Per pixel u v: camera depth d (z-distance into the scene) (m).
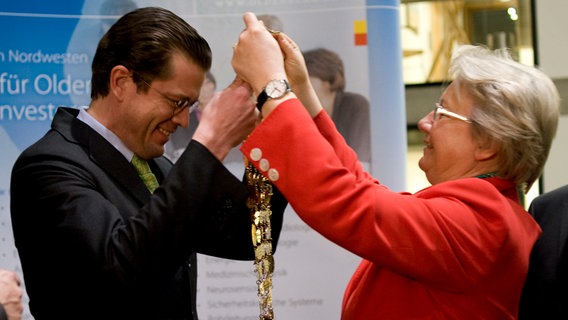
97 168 1.92
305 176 1.65
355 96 3.34
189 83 1.93
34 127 3.25
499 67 1.79
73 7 3.28
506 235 1.69
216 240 2.11
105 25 3.29
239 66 1.75
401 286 1.78
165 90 1.92
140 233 1.72
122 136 1.99
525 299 2.25
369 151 3.34
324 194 1.65
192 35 1.96
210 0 3.33
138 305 1.86
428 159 1.89
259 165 1.69
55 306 1.85
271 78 1.71
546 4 4.99
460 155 1.81
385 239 1.65
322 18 3.33
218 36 3.34
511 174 1.79
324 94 3.33
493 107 1.75
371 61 3.34
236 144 1.85
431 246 1.66
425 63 5.15
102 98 1.99
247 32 1.75
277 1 3.34
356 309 1.84
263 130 1.68
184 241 1.75
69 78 3.28
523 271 1.76
